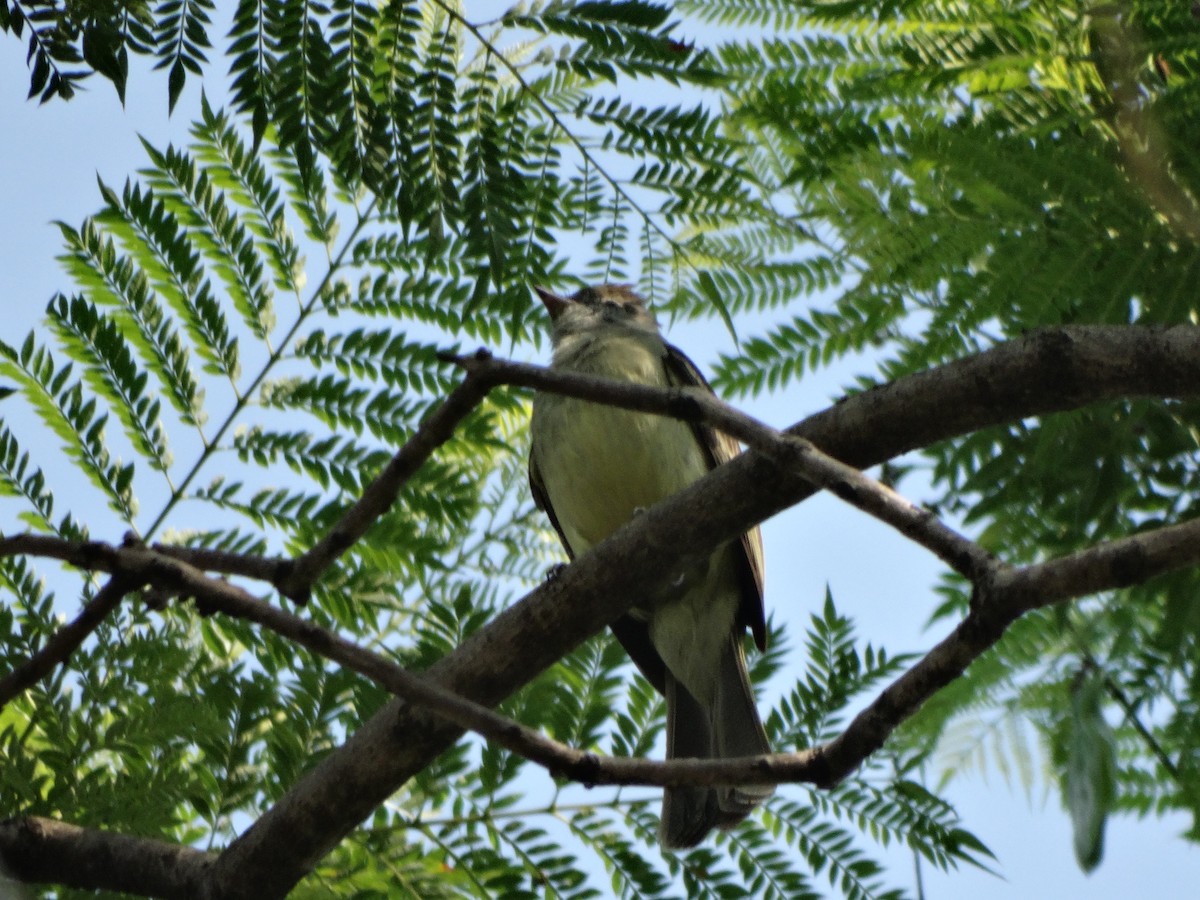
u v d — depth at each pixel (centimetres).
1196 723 751
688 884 739
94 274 808
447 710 546
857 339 758
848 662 752
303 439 812
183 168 828
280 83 681
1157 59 710
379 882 755
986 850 727
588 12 693
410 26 689
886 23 786
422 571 812
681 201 747
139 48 663
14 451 778
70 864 707
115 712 749
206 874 711
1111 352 650
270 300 833
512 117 725
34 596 764
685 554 729
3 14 662
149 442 795
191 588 586
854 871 731
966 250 722
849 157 721
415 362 828
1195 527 479
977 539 782
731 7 820
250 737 753
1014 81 744
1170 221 700
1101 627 772
